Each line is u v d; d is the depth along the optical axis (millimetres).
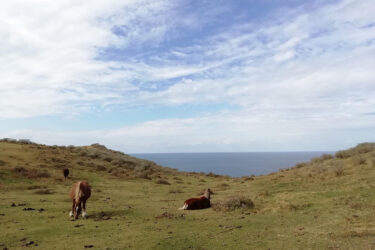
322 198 14180
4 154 29812
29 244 8328
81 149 43938
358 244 7605
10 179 22422
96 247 8000
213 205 14461
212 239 8672
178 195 20641
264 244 8117
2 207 13633
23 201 15477
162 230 9844
